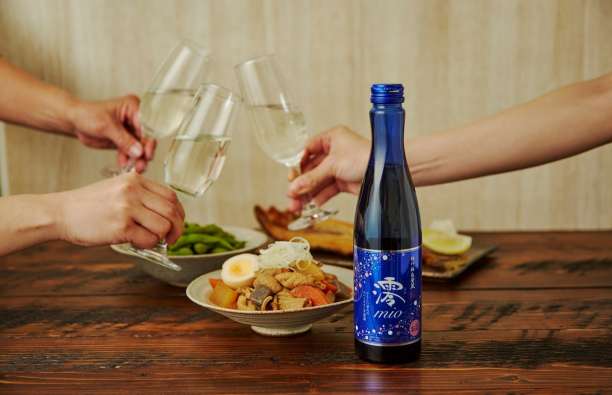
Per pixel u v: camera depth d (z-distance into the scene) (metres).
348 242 1.48
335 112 1.94
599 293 1.30
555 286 1.33
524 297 1.29
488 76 1.92
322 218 1.41
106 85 1.95
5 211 1.17
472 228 2.00
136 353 1.13
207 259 1.33
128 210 1.15
